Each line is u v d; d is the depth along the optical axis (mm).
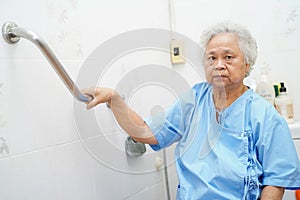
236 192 994
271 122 1008
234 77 1039
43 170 850
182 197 1050
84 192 979
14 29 755
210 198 1010
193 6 1550
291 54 1426
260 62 1465
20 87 798
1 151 746
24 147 801
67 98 938
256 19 1464
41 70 858
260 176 1009
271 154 989
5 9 767
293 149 994
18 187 780
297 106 1424
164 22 1533
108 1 1146
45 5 882
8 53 771
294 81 1428
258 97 1083
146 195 1229
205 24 1535
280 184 961
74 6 987
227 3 1500
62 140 914
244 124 1043
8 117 765
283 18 1430
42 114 855
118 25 1192
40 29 863
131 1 1283
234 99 1104
